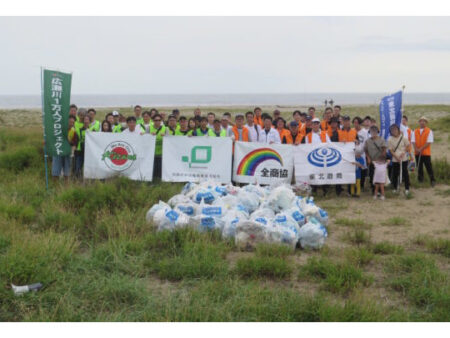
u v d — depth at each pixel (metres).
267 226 7.61
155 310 5.28
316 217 8.66
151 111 14.29
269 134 12.63
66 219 8.40
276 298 5.44
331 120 12.71
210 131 12.50
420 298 5.54
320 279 6.21
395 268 6.57
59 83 11.33
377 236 8.48
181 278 6.29
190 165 12.36
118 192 10.36
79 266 6.39
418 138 13.33
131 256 6.88
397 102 12.62
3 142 19.66
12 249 6.52
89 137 12.27
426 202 11.25
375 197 11.77
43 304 5.36
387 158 12.88
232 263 6.95
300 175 12.25
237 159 12.41
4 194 10.37
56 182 12.03
